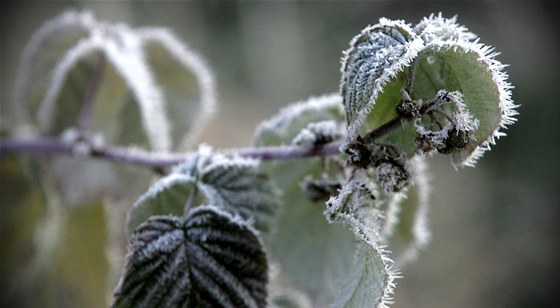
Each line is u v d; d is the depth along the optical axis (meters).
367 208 0.35
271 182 0.39
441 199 1.43
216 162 0.38
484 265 1.38
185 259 0.36
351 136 0.35
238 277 0.36
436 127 0.36
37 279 0.51
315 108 0.42
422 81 0.36
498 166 1.56
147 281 0.36
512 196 1.50
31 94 0.51
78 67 0.48
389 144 0.36
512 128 1.62
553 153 1.58
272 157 0.39
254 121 1.38
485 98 0.35
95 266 0.50
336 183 0.39
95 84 0.47
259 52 1.51
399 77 0.36
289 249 0.42
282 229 0.42
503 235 1.44
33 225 0.51
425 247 1.35
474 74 0.35
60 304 0.51
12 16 1.33
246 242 0.36
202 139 1.21
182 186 0.38
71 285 0.51
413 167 0.36
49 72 0.50
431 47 0.34
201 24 1.50
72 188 0.49
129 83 0.45
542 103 1.65
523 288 1.38
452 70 0.35
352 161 0.35
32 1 1.34
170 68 0.49
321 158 0.40
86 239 0.50
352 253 0.42
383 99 0.36
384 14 1.71
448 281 1.33
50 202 0.50
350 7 1.63
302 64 1.53
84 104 0.47
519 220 1.47
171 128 0.50
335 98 0.42
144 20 1.39
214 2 1.52
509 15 1.76
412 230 0.42
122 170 0.49
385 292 0.34
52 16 1.32
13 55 1.28
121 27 0.49
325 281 0.42
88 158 0.47
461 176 1.49
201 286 0.36
